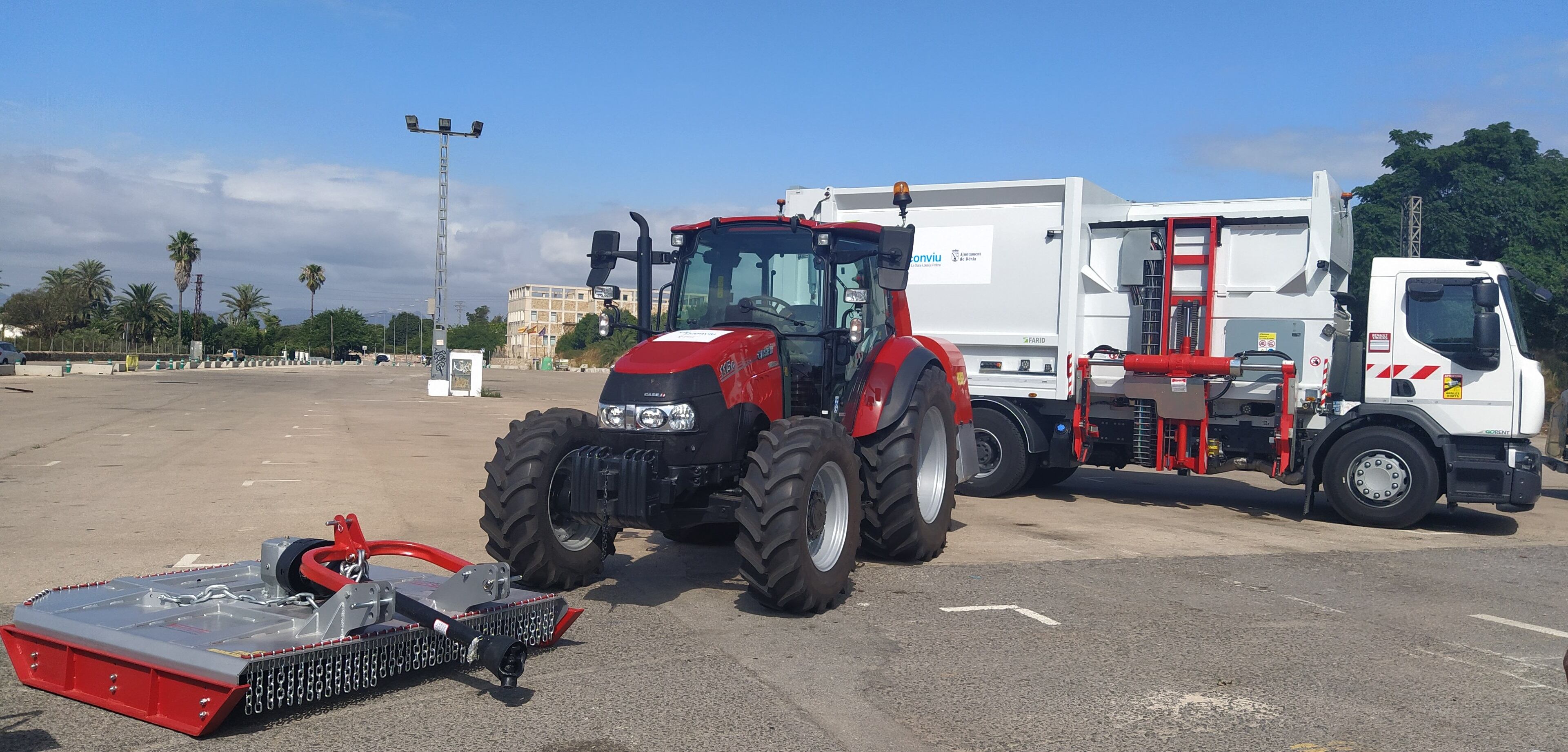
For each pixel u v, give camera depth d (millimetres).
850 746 3541
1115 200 10977
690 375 5277
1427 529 9188
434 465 12141
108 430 15836
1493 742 3703
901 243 5832
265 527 7680
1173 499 10930
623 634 4957
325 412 21547
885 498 6371
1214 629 5250
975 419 10555
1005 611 5551
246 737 3506
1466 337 8891
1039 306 10312
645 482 5062
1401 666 4664
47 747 3375
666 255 6789
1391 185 30234
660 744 3521
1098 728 3766
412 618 3949
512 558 5445
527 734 3586
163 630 3824
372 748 3426
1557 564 7434
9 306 74625
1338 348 9359
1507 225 28672
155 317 85000
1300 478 9344
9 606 5129
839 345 6441
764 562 5066
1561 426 10688
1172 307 9727
